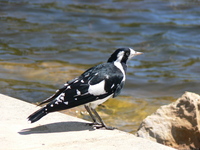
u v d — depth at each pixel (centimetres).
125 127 1077
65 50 1820
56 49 1827
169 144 874
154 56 1803
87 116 1112
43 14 2414
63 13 2439
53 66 1593
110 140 691
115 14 2445
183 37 2067
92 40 1992
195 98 907
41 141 673
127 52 807
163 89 1431
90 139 693
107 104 1235
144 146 668
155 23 2288
